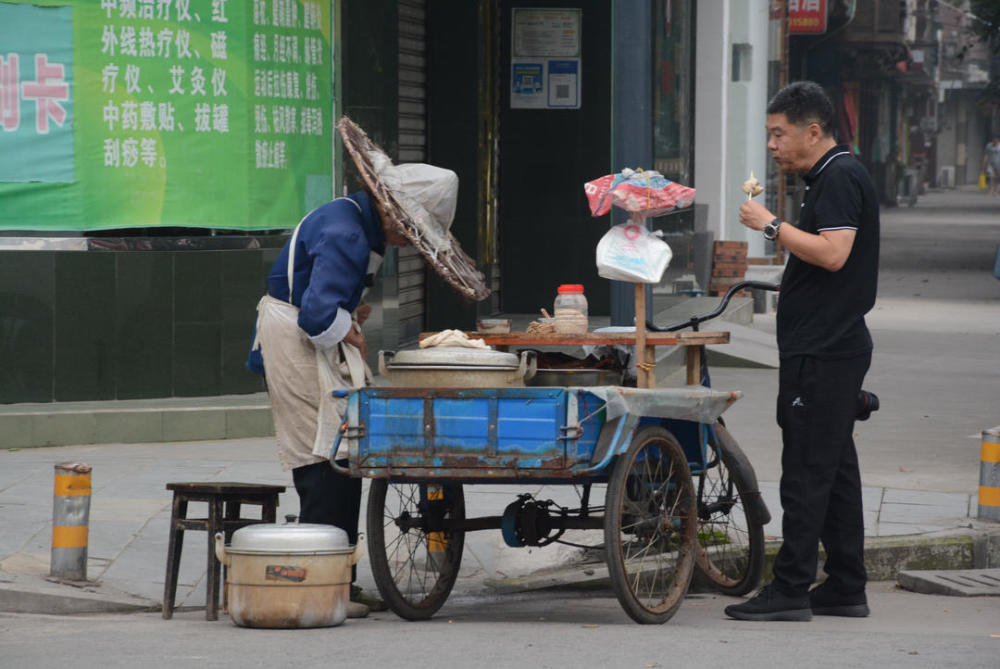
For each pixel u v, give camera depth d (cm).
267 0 1689
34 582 1005
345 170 1806
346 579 909
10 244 1588
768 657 780
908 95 10162
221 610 985
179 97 1636
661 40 2562
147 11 1616
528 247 2492
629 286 1461
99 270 1614
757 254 3866
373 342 1877
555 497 1316
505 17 2450
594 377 933
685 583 951
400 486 1120
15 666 764
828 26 5459
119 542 1136
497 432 857
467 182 2306
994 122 13400
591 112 2456
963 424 1792
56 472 1027
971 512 1288
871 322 3025
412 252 2192
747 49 3719
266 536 888
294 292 953
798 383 927
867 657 782
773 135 938
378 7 1897
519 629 885
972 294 3678
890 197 9044
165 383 1652
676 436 996
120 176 1617
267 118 1695
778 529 1195
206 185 1655
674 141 2745
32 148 1585
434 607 973
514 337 970
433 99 2297
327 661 770
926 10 9438
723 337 969
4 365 1591
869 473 1470
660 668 751
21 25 1574
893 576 1173
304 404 959
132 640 843
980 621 968
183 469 1425
